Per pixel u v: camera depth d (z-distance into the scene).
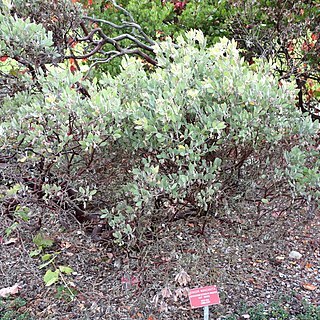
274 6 3.98
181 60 2.55
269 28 4.10
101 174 2.58
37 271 2.95
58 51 3.06
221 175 2.41
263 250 2.99
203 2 4.18
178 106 2.13
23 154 2.31
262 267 2.93
